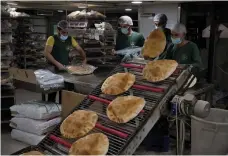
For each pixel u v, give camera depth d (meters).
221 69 4.43
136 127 1.92
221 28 4.34
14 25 7.01
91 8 5.70
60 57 3.87
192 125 2.34
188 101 2.09
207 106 2.15
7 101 4.02
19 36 7.52
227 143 2.22
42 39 7.95
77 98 2.98
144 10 5.48
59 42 3.84
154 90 2.15
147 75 2.30
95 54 5.07
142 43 4.06
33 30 8.10
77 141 1.96
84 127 2.08
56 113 3.34
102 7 5.52
